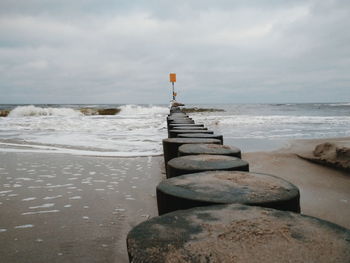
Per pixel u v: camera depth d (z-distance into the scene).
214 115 26.80
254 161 5.79
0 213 2.82
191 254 0.99
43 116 25.03
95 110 30.02
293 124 16.00
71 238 2.28
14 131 12.10
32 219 2.67
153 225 1.22
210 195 1.59
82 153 6.60
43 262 1.94
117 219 2.68
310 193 3.71
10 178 4.23
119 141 9.02
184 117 11.39
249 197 1.56
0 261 1.94
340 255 0.98
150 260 0.96
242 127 14.18
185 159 2.63
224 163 2.45
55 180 4.14
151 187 3.79
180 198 1.57
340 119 19.81
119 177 4.34
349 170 4.80
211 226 1.21
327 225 1.21
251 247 1.03
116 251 2.08
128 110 32.50
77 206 3.04
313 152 6.05
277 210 1.38
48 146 7.81
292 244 1.05
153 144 8.38
